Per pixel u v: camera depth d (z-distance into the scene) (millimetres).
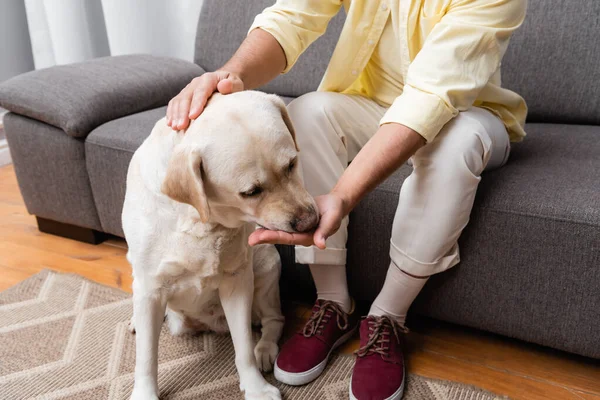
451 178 1044
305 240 884
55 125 1688
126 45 2482
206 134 839
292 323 1398
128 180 1038
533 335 1173
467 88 1017
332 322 1243
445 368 1225
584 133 1419
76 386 1191
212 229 984
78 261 1745
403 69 1210
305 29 1266
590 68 1474
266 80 1223
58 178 1762
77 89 1700
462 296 1217
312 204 880
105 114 1693
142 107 1813
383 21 1205
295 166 890
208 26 2059
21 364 1266
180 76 1961
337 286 1276
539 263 1099
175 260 1005
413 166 1183
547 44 1509
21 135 1768
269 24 1219
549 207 1063
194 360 1263
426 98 983
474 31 1024
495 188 1138
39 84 1728
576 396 1129
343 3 1358
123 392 1168
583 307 1084
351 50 1244
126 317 1426
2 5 2623
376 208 1236
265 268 1277
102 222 1749
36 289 1561
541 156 1271
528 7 1521
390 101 1306
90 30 2699
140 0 2432
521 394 1139
